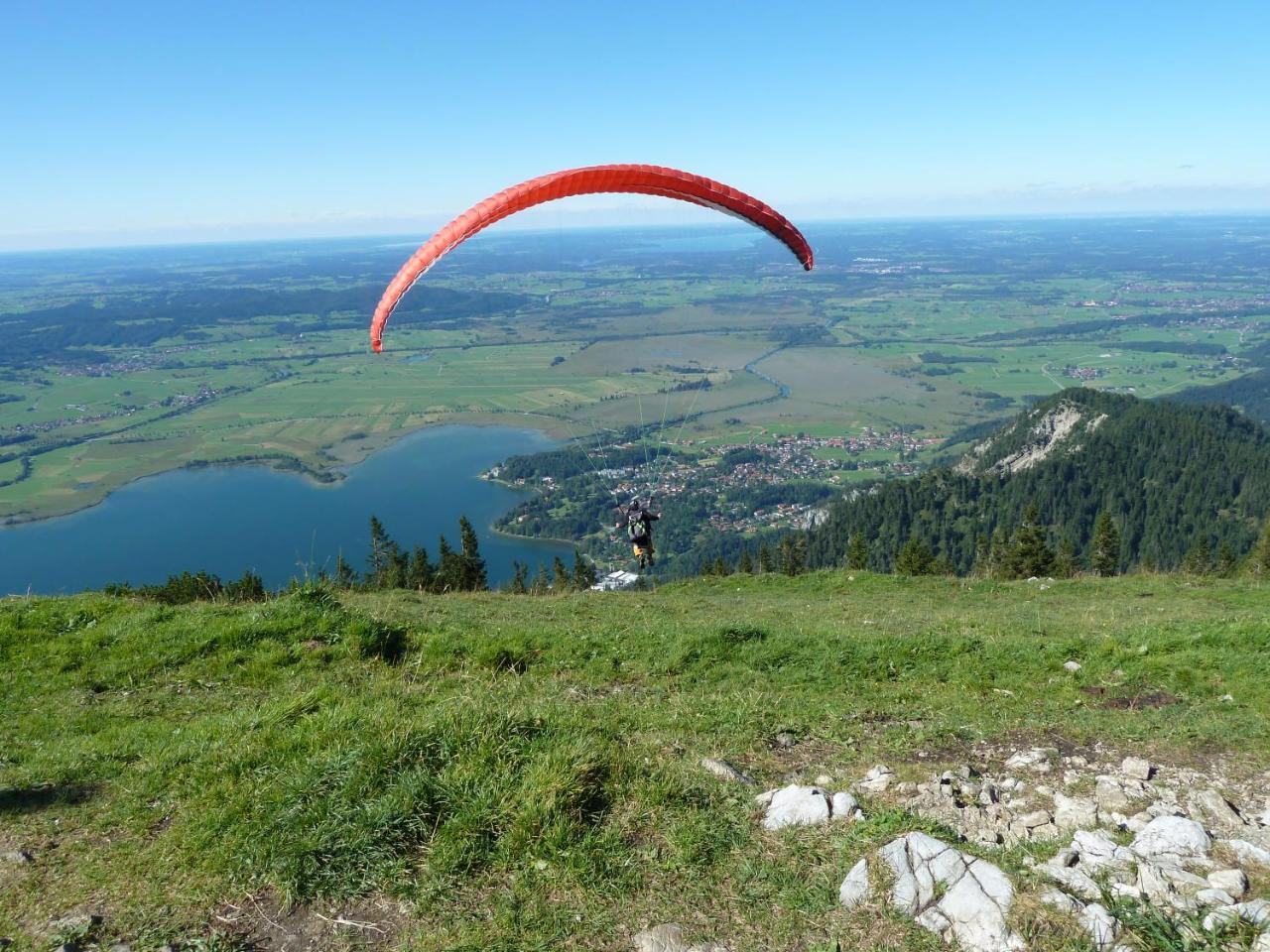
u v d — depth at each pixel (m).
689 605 23.19
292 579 22.66
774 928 5.59
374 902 6.07
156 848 6.85
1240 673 11.35
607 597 24.53
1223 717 9.54
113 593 20.53
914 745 8.93
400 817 6.66
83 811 7.59
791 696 11.50
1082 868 5.90
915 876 5.83
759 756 8.72
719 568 40.28
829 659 13.10
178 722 10.30
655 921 5.73
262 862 6.43
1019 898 5.49
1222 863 5.93
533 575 90.56
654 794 7.09
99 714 10.69
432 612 19.75
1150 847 6.16
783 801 7.05
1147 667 11.84
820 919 5.62
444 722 7.89
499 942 5.60
